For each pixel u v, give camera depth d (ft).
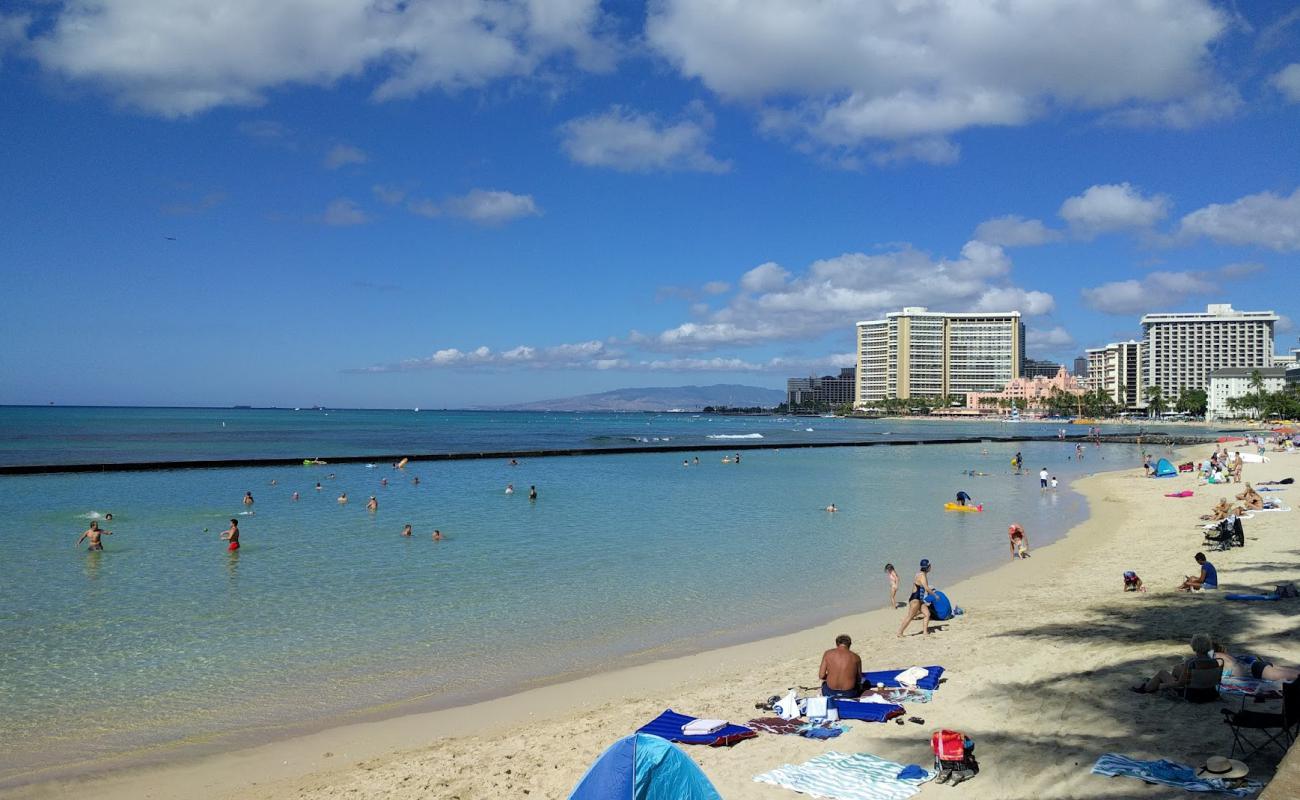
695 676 52.54
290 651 57.77
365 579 81.92
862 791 31.48
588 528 120.26
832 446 402.72
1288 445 331.36
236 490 172.14
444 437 451.12
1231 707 38.01
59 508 139.64
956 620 64.59
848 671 43.73
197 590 76.33
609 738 40.60
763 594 76.89
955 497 172.76
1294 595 61.98
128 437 398.21
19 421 625.41
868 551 101.45
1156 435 535.60
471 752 39.88
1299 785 20.84
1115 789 30.12
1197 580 68.28
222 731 43.50
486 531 115.96
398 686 50.93
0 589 76.23
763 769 34.60
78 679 51.44
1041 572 86.63
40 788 36.83
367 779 36.94
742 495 173.47
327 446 342.23
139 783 37.32
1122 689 42.19
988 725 38.50
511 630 63.93
